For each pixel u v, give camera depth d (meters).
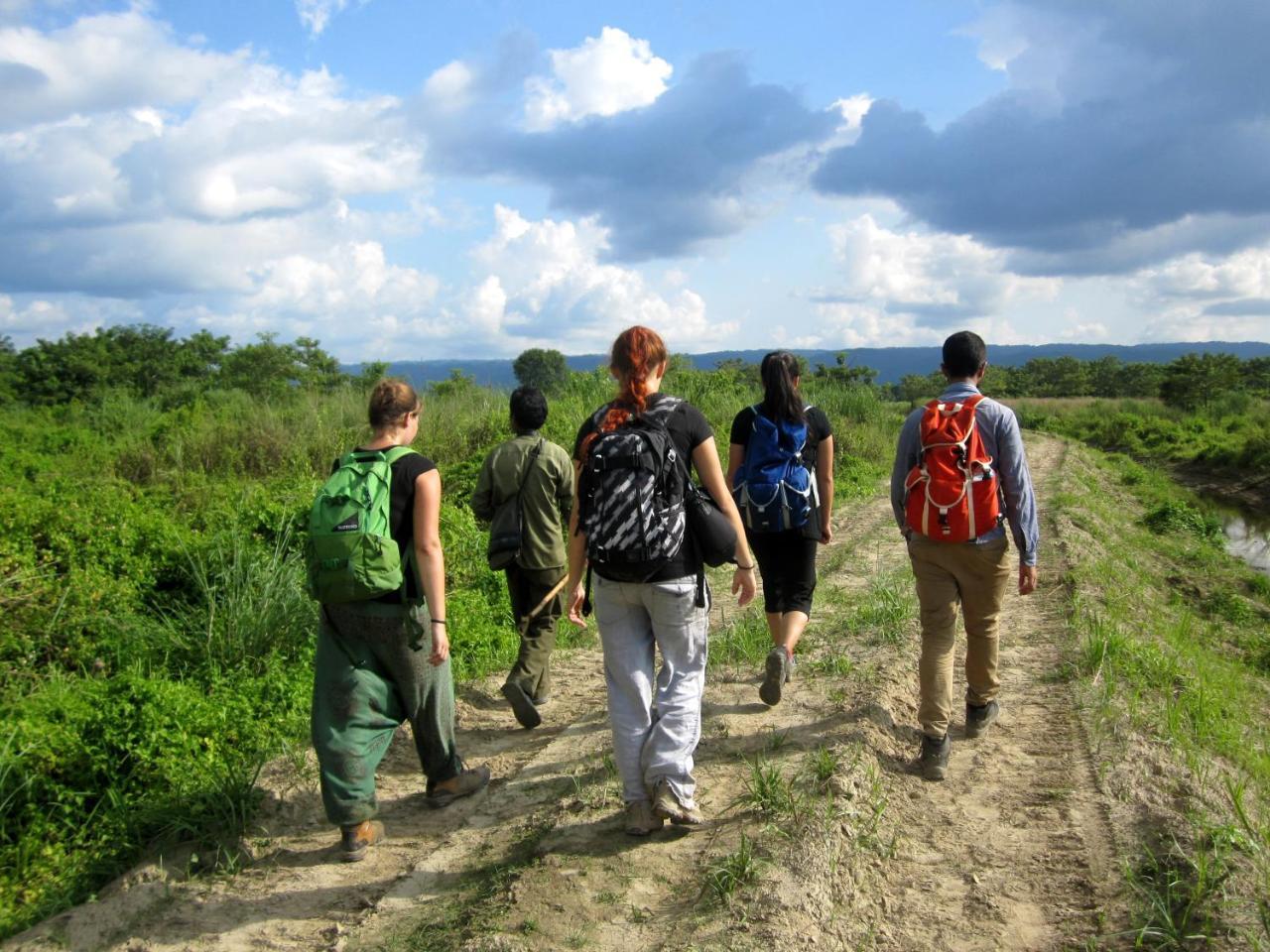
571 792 4.46
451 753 4.46
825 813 3.99
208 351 36.94
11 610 6.58
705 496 3.80
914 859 3.93
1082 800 4.28
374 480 3.88
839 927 3.37
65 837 4.53
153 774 4.75
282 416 14.54
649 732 3.87
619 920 3.41
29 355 30.67
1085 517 13.70
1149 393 79.81
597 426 3.75
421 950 3.35
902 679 5.85
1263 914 3.13
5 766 4.63
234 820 4.34
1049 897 3.59
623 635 3.84
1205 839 3.72
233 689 5.95
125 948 3.53
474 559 8.84
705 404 18.83
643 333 3.84
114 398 18.42
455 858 4.02
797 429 5.07
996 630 4.89
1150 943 3.20
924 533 4.53
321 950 3.46
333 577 3.80
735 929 3.29
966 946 3.32
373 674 4.07
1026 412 46.47
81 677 6.25
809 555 5.23
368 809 4.03
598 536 3.62
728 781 4.44
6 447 12.78
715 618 7.91
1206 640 9.91
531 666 5.67
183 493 10.36
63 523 7.62
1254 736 5.85
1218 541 16.83
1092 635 6.71
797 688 5.67
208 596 6.63
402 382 4.19
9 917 3.98
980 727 5.11
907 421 4.71
